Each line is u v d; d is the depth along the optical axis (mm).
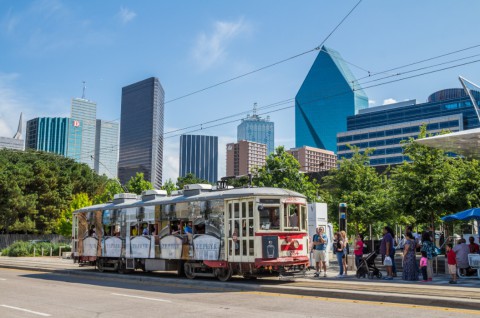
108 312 10961
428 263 16281
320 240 18641
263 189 17141
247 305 11703
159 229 20516
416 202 22766
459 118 130875
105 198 53844
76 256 26062
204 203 18453
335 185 33062
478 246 18766
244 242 16688
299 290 13805
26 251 44250
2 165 60031
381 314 9891
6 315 10727
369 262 17766
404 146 24562
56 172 64562
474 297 11234
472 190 22766
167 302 12492
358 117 171000
